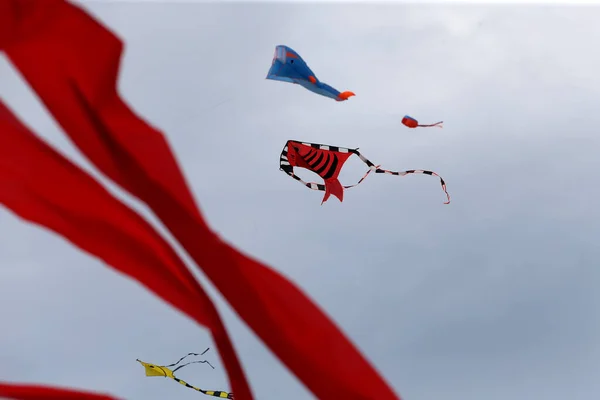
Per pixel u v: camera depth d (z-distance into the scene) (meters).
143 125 0.52
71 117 0.51
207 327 0.51
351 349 0.52
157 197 0.50
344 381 0.52
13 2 0.50
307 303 0.52
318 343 0.52
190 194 0.51
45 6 0.50
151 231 0.53
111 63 0.51
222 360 0.50
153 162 0.51
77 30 0.50
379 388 0.52
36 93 0.51
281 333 0.51
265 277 0.51
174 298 0.52
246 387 0.50
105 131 0.51
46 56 0.50
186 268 0.52
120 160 0.51
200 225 0.51
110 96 0.51
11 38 0.50
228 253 0.51
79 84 0.50
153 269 0.52
